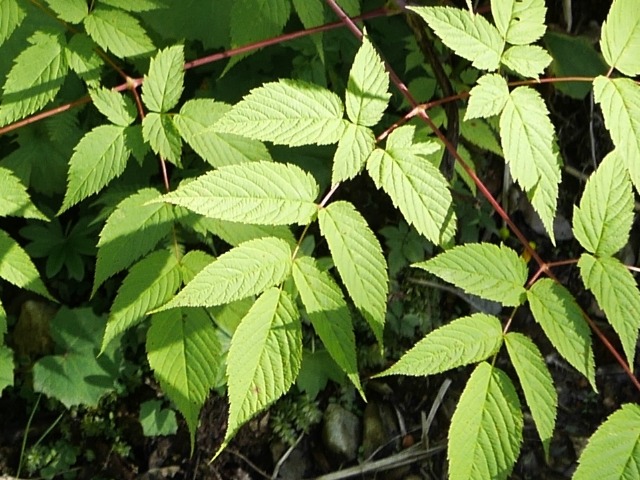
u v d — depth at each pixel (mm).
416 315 1030
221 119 749
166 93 828
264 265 747
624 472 743
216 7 946
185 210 825
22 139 957
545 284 774
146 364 992
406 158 762
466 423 742
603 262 778
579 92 1007
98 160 822
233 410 724
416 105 838
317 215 754
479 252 772
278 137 751
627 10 777
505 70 969
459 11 766
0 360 950
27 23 919
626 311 766
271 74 996
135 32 834
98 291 1007
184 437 985
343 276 746
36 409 986
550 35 1011
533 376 755
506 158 758
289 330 739
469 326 762
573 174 1075
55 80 830
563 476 990
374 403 1011
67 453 976
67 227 991
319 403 1005
